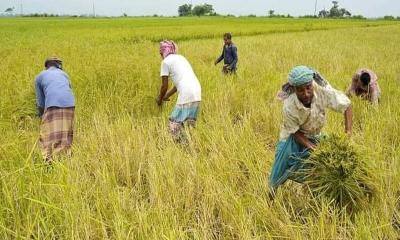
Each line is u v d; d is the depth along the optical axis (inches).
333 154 155.7
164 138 238.7
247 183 183.5
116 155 205.8
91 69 350.6
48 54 495.8
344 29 1769.2
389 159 199.9
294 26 1984.5
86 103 305.0
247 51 687.1
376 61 563.2
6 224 146.0
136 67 362.0
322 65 528.4
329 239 141.7
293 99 157.9
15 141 188.9
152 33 1203.2
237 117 306.0
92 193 165.2
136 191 178.2
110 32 1223.5
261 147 218.4
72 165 188.5
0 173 156.1
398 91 342.6
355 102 293.4
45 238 136.1
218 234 154.9
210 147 220.5
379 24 2637.8
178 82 244.5
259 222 154.4
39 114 236.1
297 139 165.9
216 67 467.8
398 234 152.1
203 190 176.1
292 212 156.4
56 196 156.7
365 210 155.4
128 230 145.9
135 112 300.5
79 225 142.5
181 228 142.3
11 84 330.6
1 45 652.1
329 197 156.6
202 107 301.6
